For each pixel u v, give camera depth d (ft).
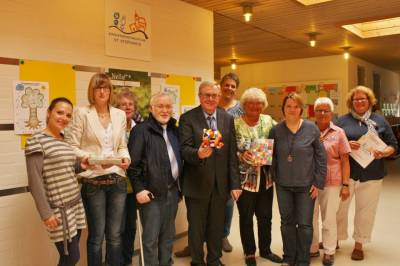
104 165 7.60
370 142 10.60
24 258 8.74
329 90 25.71
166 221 9.02
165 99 8.73
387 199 18.21
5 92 8.31
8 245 8.47
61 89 9.34
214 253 9.60
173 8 12.60
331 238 10.53
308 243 9.75
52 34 9.14
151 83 11.83
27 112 8.69
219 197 9.40
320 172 9.59
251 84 29.27
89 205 8.10
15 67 8.46
